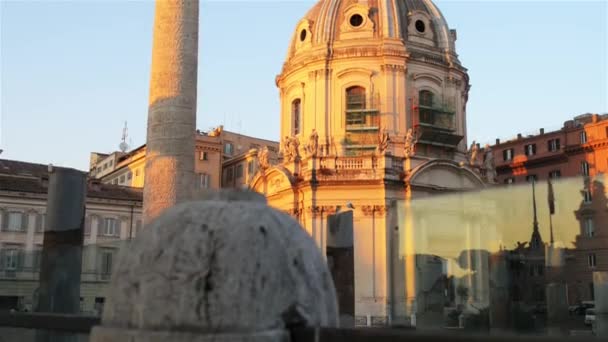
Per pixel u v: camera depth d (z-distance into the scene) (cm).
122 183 7506
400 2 4853
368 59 4581
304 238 654
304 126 4716
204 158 6706
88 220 5562
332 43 4694
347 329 551
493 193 2219
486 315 2072
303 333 587
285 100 4997
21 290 2094
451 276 2173
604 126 6406
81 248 1553
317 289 633
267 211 639
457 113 4800
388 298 3347
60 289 1493
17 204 5216
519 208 2233
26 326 976
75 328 908
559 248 2228
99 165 8662
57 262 1505
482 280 2119
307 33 4875
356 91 4622
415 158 4284
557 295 2139
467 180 4384
